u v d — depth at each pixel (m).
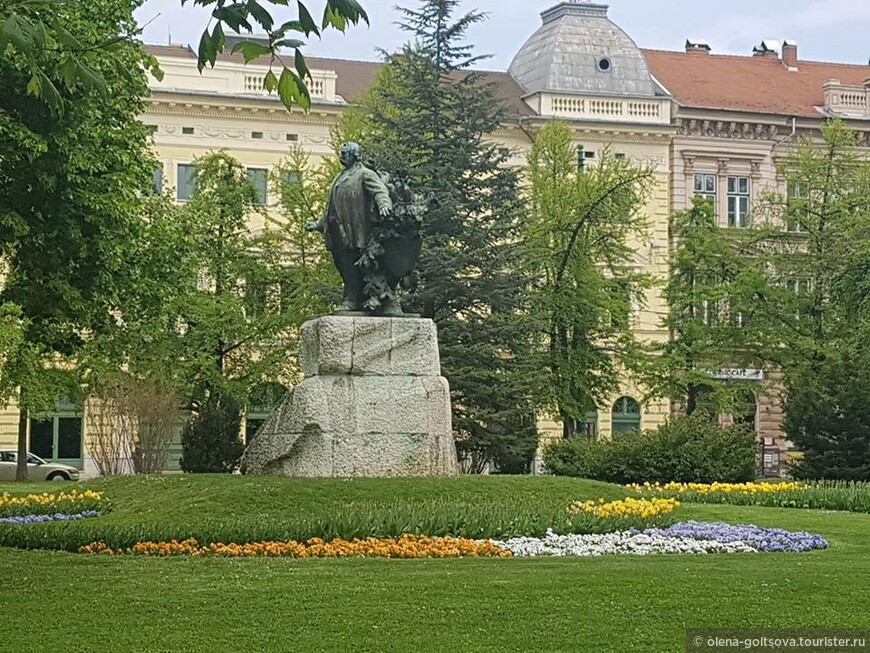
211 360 47.16
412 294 40.28
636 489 27.86
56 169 28.00
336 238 23.50
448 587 13.21
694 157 70.56
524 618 11.73
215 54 9.01
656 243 69.06
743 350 53.44
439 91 41.69
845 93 73.75
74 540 17.41
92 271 30.81
